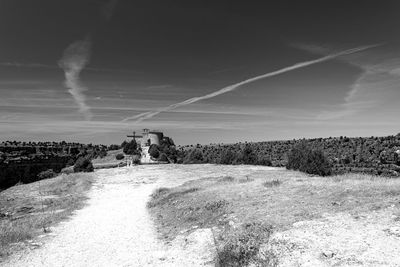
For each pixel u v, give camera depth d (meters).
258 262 11.54
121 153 115.75
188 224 19.16
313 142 73.69
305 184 23.69
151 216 23.73
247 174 39.25
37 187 42.12
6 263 13.89
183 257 13.95
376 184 20.23
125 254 15.14
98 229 19.94
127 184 43.19
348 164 51.66
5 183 102.88
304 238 12.33
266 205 18.61
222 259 12.42
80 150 161.62
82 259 14.53
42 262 14.11
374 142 61.56
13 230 18.45
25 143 143.38
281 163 60.91
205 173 48.06
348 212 14.84
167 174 50.66
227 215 18.17
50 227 20.27
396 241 10.96
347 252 10.66
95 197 33.44
